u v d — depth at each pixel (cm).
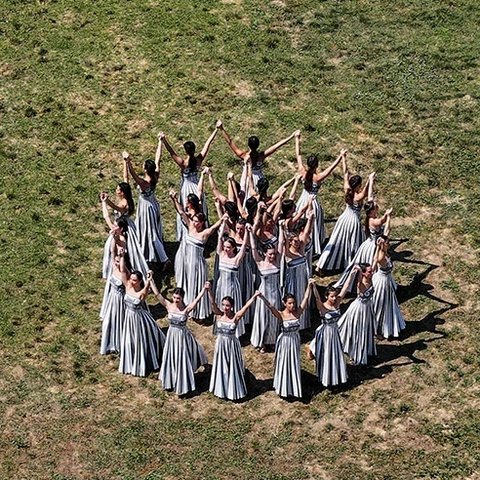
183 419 2420
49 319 2669
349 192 2717
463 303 2719
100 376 2527
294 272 2569
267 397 2473
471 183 3102
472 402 2453
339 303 2448
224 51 3603
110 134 3284
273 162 3175
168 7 3797
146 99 3422
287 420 2416
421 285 2773
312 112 3359
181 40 3650
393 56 3594
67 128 3300
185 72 3525
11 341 2605
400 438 2375
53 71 3528
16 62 3569
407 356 2572
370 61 3572
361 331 2506
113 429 2394
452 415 2425
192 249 2612
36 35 3675
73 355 2573
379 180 3117
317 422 2411
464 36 3694
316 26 3722
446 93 3441
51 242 2897
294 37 3675
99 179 3119
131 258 2708
